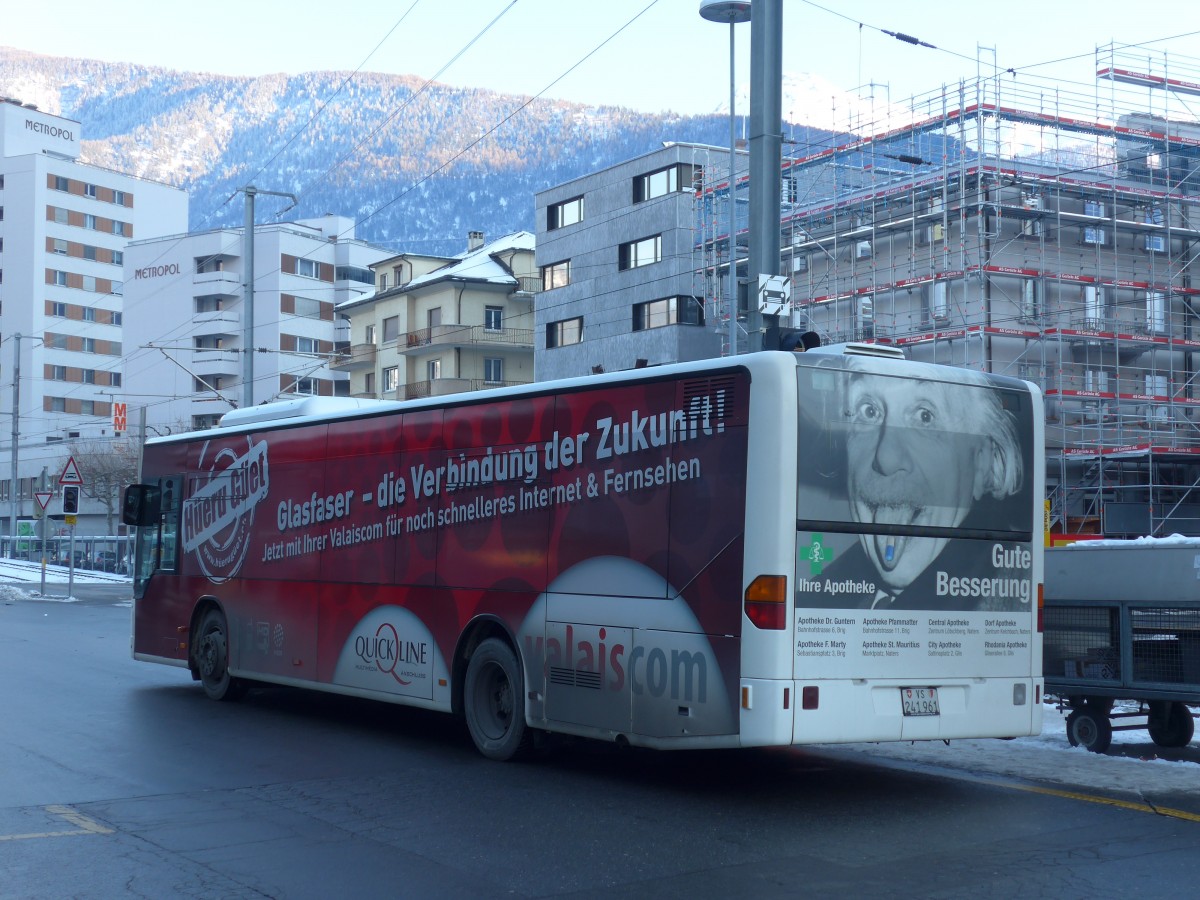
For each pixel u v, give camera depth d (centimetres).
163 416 9662
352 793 928
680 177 5222
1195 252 4419
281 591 1369
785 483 845
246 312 3394
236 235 9581
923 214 4122
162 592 1606
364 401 1435
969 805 877
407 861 721
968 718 909
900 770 1020
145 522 1658
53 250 11475
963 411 933
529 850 747
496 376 7075
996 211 3978
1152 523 3841
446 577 1123
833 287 4444
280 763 1062
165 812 859
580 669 970
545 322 5856
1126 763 1048
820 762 1066
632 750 1130
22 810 863
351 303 7862
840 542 863
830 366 873
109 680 1698
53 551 6956
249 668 1419
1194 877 678
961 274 3947
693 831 796
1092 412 4038
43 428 11256
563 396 1012
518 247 7212
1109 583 1104
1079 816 838
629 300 5388
